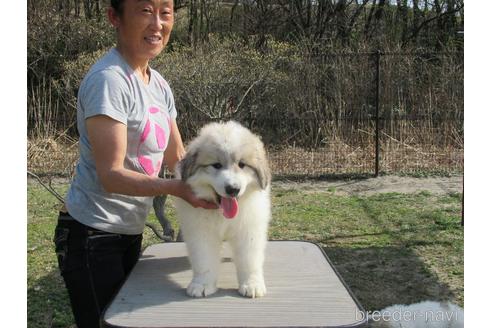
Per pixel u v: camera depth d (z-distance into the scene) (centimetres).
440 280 524
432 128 1048
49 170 970
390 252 601
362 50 1284
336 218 726
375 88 1029
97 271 297
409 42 1421
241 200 276
